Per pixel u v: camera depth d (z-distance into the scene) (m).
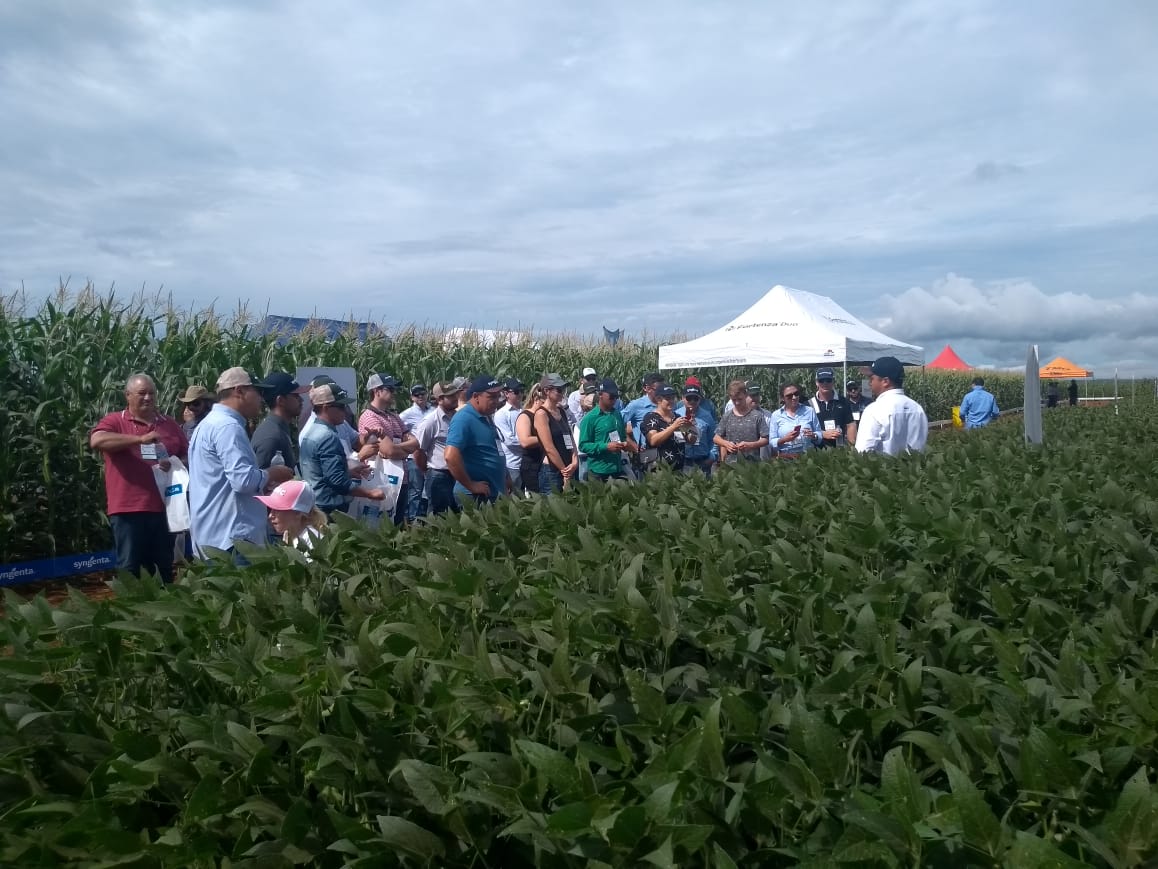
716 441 11.98
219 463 6.31
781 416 11.98
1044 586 3.14
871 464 6.47
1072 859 1.41
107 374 10.88
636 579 3.03
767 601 2.74
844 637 2.69
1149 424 10.82
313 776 2.04
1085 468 6.12
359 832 1.88
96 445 7.55
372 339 15.77
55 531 10.72
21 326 10.37
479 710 2.19
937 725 2.18
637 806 1.65
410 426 12.40
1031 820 1.84
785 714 2.14
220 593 3.31
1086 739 1.92
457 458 8.17
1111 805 1.82
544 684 2.31
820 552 3.75
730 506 4.74
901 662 2.36
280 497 5.08
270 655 2.69
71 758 2.29
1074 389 41.81
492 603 2.99
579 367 21.27
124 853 1.96
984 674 2.56
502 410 12.07
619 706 2.29
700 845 1.65
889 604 2.76
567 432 10.12
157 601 3.03
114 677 2.69
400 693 2.34
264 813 1.96
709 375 23.47
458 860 1.93
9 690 2.52
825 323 16.06
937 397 41.00
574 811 1.70
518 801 1.86
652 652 2.70
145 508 7.76
